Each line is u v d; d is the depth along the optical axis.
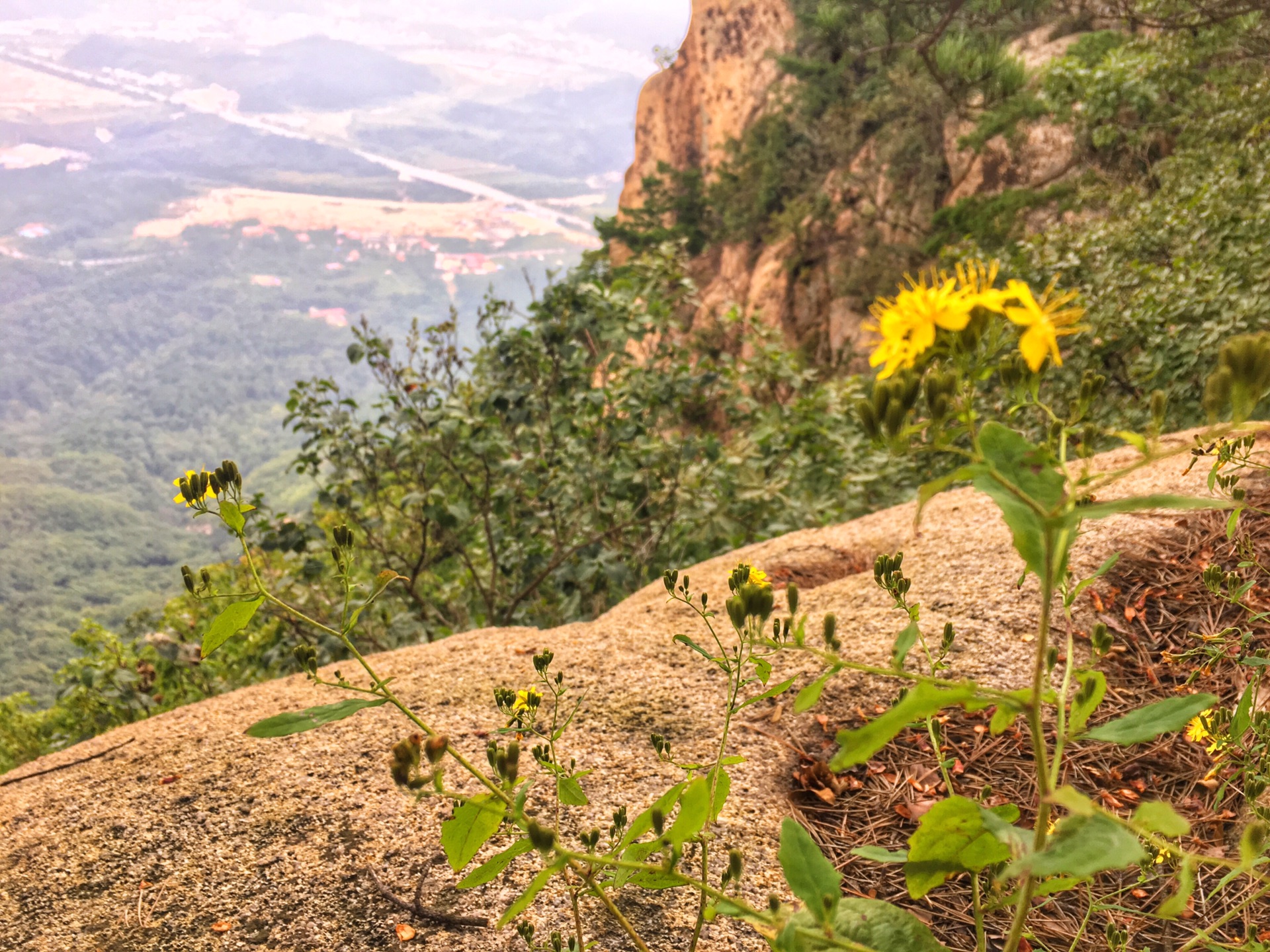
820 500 6.03
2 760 5.09
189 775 2.64
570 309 5.78
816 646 2.92
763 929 1.03
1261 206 6.58
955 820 0.97
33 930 2.04
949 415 0.83
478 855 2.13
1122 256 7.13
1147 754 2.23
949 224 20.78
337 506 5.48
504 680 3.01
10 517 128.25
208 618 5.76
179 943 1.97
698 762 2.41
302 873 2.15
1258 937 1.50
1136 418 5.34
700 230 37.72
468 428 5.82
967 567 3.32
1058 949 1.69
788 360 6.81
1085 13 12.61
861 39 13.16
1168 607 2.76
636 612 3.75
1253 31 12.60
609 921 1.88
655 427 6.05
